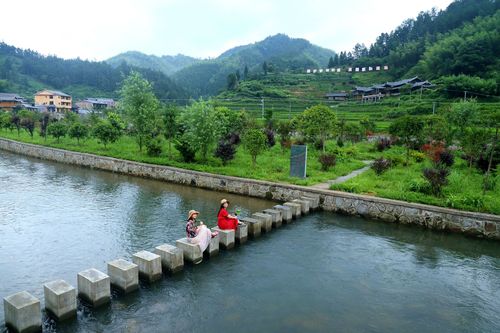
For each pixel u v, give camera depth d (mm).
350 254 10562
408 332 6816
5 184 19047
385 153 29547
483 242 11906
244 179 17891
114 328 6613
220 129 23422
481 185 16656
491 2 120812
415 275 9297
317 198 15523
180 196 17234
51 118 45438
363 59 137000
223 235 10523
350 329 6824
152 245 10648
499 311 7668
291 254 10422
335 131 31359
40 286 8125
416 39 135625
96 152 26484
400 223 13695
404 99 77062
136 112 26031
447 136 26250
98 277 7344
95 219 13102
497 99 65188
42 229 11914
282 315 7215
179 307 7387
